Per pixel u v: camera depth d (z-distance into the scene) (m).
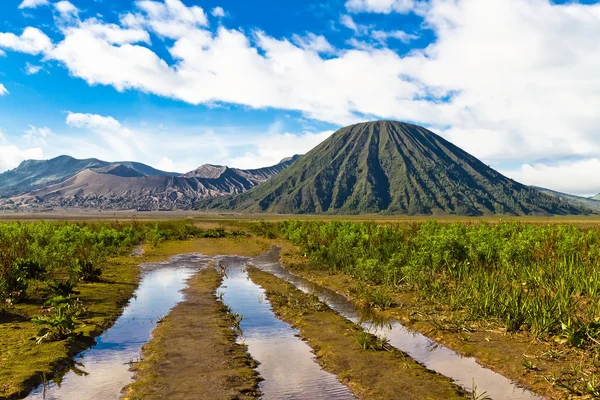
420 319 12.27
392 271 17.70
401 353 9.62
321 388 7.88
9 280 13.96
